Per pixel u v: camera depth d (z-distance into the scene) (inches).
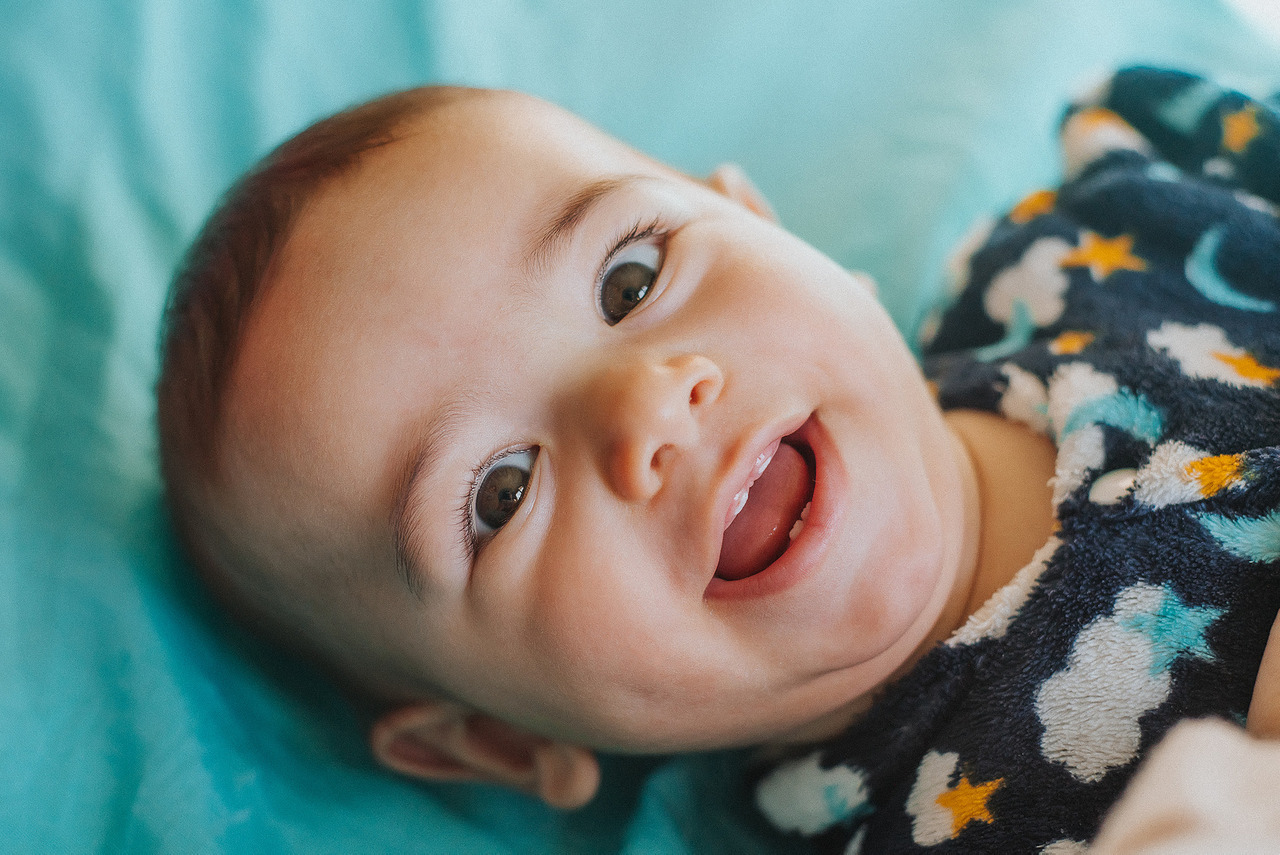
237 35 52.7
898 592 31.4
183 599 39.4
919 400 35.1
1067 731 31.4
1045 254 43.4
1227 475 31.3
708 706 32.8
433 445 30.9
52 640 36.4
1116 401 34.8
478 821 40.4
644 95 59.8
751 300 32.2
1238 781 22.5
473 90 36.9
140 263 46.1
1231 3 62.9
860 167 58.1
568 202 32.1
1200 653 30.4
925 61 60.6
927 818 33.3
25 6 48.2
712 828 40.8
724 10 61.0
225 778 35.3
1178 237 40.5
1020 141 58.0
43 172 46.4
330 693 42.1
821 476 31.0
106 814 33.9
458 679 35.2
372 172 33.0
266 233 33.3
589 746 37.0
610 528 30.3
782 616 30.7
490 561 31.6
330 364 31.3
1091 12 61.3
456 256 31.3
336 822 37.2
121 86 49.1
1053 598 32.8
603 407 29.5
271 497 33.2
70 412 41.7
